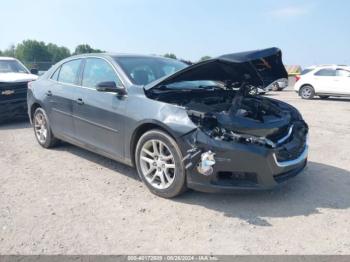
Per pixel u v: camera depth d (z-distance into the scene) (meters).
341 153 6.29
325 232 3.52
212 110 4.11
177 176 4.08
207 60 4.17
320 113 11.52
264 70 4.70
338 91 16.28
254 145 3.83
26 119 9.70
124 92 4.66
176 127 3.98
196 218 3.79
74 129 5.57
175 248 3.24
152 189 4.38
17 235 3.46
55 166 5.50
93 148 5.27
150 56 5.70
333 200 4.25
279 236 3.44
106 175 5.08
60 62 6.27
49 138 6.31
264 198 4.29
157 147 4.29
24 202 4.20
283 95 19.55
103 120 4.90
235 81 5.07
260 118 4.29
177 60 5.94
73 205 4.11
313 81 16.89
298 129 4.64
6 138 7.42
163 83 4.49
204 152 3.83
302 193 4.45
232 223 3.69
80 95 5.32
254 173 3.86
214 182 3.91
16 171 5.28
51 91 6.03
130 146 4.59
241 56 4.12
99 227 3.61
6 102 8.55
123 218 3.80
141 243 3.32
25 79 9.02
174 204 4.12
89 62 5.49
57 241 3.36
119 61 5.11
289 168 4.15
